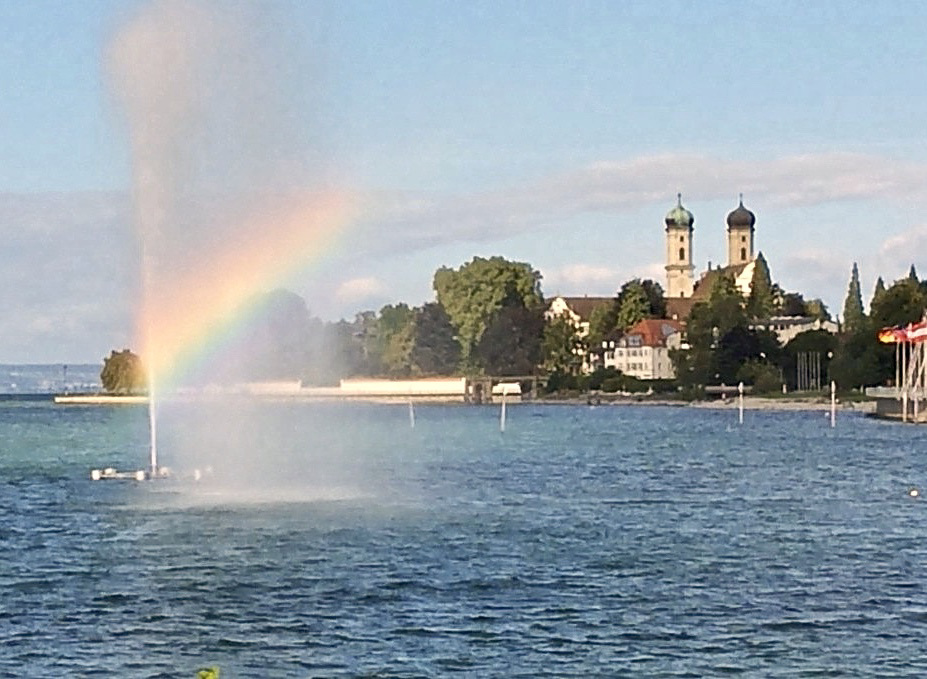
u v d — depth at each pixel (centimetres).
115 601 5259
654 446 15475
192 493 9250
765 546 6738
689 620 4897
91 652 4459
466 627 4766
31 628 4794
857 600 5272
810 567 6059
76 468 11956
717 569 5988
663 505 8769
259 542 6750
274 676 4162
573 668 4238
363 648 4475
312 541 6781
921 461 13050
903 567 6075
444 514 8025
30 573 5903
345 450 14238
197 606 5144
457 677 4141
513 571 5875
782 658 4372
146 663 4322
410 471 11362
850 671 4222
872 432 18750
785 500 9150
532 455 13738
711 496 9419
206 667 4250
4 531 7288
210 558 6250
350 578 5697
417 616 4941
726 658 4369
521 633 4678
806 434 18288
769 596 5347
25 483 10350
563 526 7481
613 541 6862
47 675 4184
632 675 4169
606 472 11538
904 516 8150
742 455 13912
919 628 4784
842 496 9469
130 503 8644
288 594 5359
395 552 6400
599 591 5428
